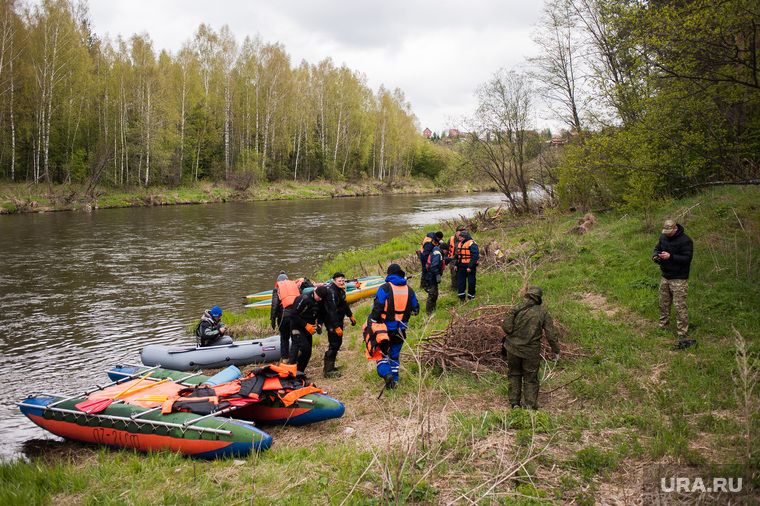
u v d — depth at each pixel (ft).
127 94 138.92
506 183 73.36
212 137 164.14
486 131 69.82
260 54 178.09
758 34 30.27
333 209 125.39
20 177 127.85
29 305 39.06
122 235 76.38
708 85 31.99
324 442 17.24
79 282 46.73
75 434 18.52
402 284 20.80
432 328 26.73
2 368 26.45
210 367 27.07
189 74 158.71
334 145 207.62
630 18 31.91
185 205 132.36
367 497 12.69
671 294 21.79
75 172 128.36
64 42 122.21
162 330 33.24
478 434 15.76
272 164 180.45
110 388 20.43
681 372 18.29
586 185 57.11
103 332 32.78
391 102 236.02
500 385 19.95
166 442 17.01
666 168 40.78
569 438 15.25
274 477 14.34
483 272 38.60
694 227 34.73
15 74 115.85
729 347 19.42
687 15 28.04
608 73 48.67
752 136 38.93
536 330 17.22
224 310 37.96
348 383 23.00
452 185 234.17
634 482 12.66
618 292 27.96
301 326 23.15
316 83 200.85
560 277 33.01
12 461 16.22
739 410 15.29
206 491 13.79
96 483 14.67
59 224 87.56
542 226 49.62
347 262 54.24
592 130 50.31
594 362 20.89
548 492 12.63
